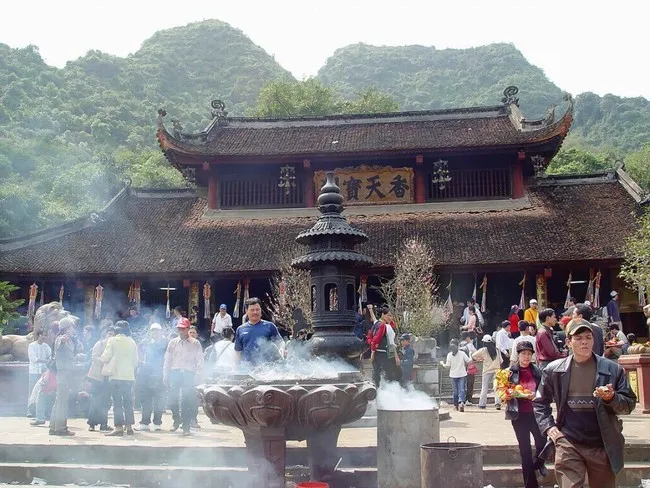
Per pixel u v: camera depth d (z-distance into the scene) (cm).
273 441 942
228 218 3716
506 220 3497
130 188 4094
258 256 3341
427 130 3916
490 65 14325
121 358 1414
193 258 3372
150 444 1220
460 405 1908
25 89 11456
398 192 3669
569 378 697
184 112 12500
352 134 3959
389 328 1750
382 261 3192
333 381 960
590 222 3416
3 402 1958
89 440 1297
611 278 3456
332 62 15425
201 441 1288
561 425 704
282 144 3866
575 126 12694
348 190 3700
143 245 3531
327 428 959
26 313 3528
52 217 6681
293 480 1077
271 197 3759
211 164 3747
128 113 11944
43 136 9419
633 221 3356
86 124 11269
